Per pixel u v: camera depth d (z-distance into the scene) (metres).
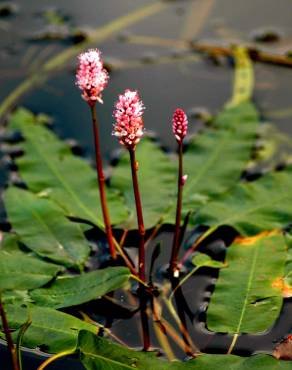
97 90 0.94
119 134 0.93
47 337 0.93
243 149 1.07
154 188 1.04
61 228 1.00
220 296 0.95
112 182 1.04
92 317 0.96
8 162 1.09
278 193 1.02
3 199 1.05
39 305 0.95
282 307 0.95
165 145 1.10
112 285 0.94
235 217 1.01
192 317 0.96
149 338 0.94
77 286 0.95
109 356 0.91
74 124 1.13
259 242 0.98
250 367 0.90
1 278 0.96
